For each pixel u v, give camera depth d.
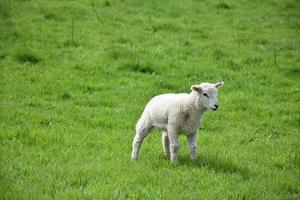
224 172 27.91
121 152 30.28
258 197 24.83
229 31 61.16
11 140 30.61
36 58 46.88
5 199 22.25
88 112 37.34
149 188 24.78
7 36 50.69
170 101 28.09
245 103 41.53
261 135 35.88
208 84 27.78
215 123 37.38
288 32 62.44
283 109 40.59
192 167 27.92
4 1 61.28
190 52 52.31
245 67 50.03
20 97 38.91
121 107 38.97
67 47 50.47
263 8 71.81
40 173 25.73
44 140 31.14
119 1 67.75
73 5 63.12
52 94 40.34
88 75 44.91
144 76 45.41
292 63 51.84
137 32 56.72
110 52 48.97
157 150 31.08
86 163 27.77
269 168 29.23
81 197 23.25
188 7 69.19
